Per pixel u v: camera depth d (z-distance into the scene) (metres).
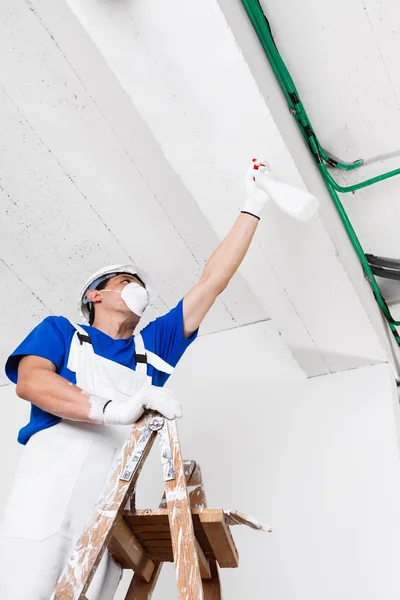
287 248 2.19
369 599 1.92
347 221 2.48
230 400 2.62
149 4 1.70
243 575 2.09
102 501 1.18
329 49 2.21
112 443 1.40
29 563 1.18
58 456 1.34
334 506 2.15
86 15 1.75
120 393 1.47
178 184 2.49
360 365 2.57
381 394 2.42
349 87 2.28
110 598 1.32
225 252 1.79
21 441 1.44
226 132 1.91
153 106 1.90
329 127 2.38
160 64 1.80
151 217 2.58
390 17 2.12
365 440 2.29
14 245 2.65
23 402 2.98
